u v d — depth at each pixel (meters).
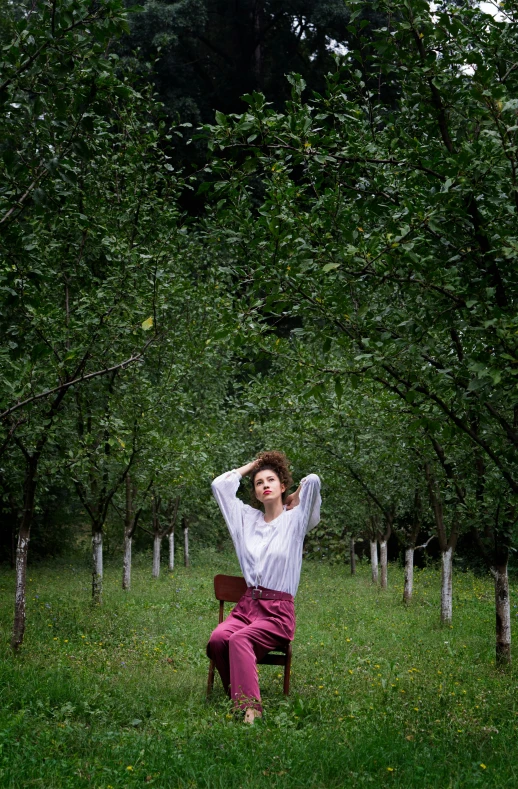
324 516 22.91
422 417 5.53
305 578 22.77
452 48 5.71
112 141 10.20
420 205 5.16
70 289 10.19
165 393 12.24
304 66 26.03
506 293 5.49
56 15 5.03
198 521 29.56
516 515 8.69
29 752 4.71
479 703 6.65
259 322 5.84
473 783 4.32
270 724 5.84
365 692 7.09
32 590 17.53
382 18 21.77
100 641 10.30
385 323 5.57
